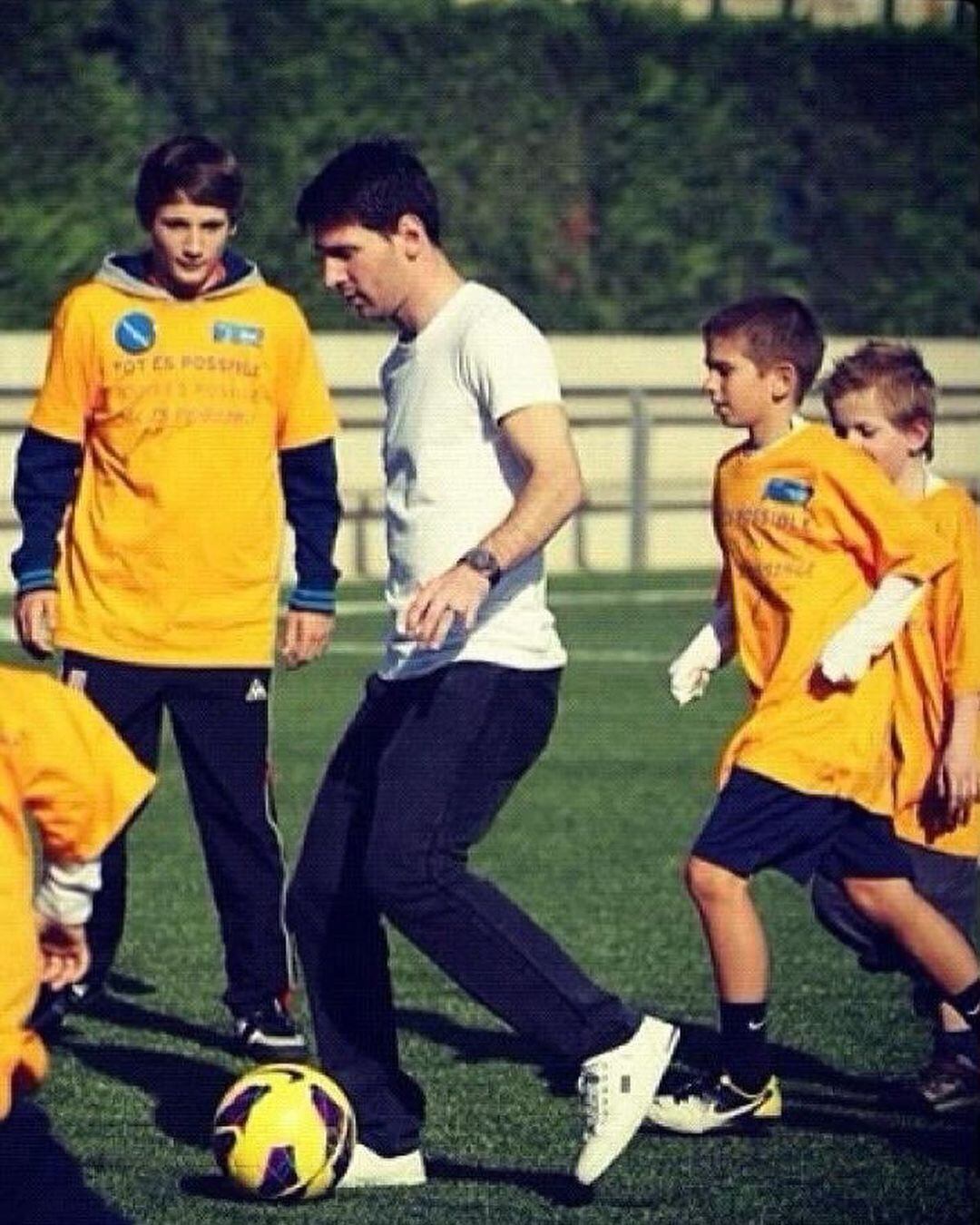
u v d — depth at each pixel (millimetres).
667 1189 14227
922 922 15164
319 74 55031
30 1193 10633
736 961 15117
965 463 60938
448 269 14211
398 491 14180
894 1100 16281
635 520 54500
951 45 62719
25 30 52250
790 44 61375
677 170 60094
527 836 25516
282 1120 13766
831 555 15102
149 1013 18500
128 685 16984
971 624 15602
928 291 63188
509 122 57938
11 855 10445
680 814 26781
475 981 13797
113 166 53219
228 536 16984
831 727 14969
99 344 16906
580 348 58562
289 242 54656
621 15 59219
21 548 17094
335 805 14234
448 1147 15023
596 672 38062
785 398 15289
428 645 13273
